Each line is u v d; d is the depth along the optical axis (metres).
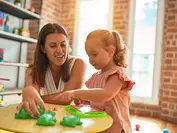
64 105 1.02
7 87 2.81
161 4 3.14
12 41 2.89
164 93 2.92
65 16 3.81
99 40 0.91
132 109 3.22
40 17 2.94
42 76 1.21
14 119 0.68
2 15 2.48
